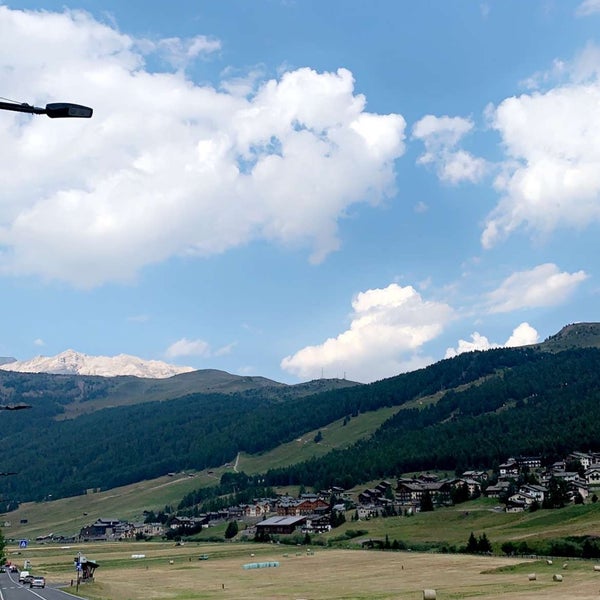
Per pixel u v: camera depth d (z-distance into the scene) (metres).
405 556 193.25
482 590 103.75
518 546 181.75
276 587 130.00
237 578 156.38
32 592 114.56
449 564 163.25
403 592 107.06
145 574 174.50
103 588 125.38
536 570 134.75
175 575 168.75
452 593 100.19
